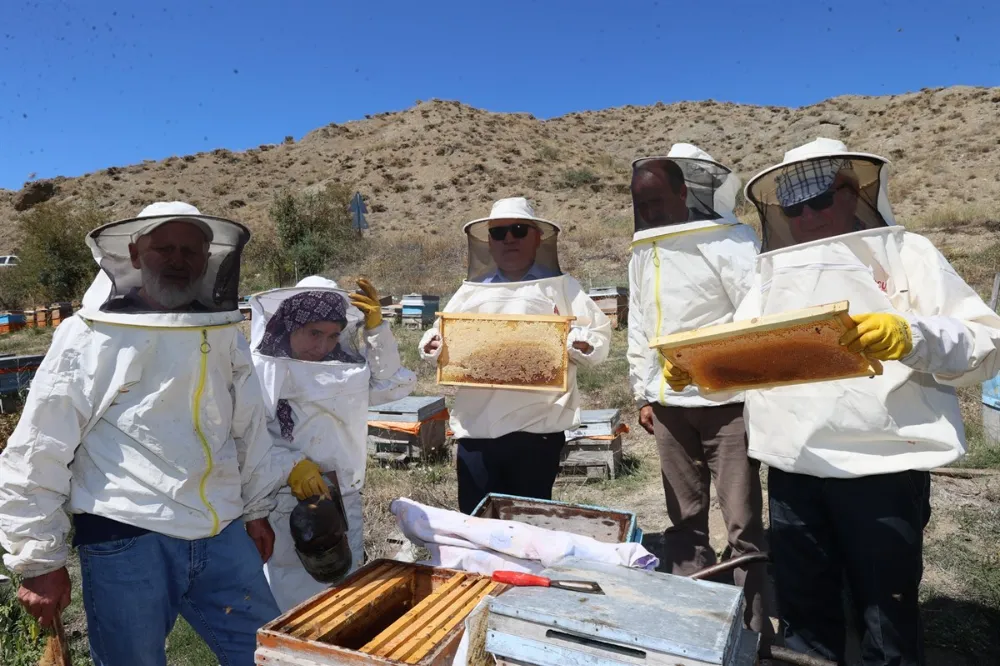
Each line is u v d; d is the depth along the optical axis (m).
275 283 23.67
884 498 2.27
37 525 2.02
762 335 1.93
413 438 6.26
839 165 2.27
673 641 1.27
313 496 2.42
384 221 33.44
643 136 56.34
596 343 3.35
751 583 3.15
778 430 2.45
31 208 43.62
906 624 2.27
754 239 3.19
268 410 2.72
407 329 13.19
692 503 3.40
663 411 3.36
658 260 3.22
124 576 2.12
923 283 2.25
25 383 7.98
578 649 1.37
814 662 1.87
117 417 2.09
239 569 2.37
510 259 3.44
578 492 5.72
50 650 2.22
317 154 47.69
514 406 3.35
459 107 53.78
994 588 3.58
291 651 1.58
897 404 2.24
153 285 2.01
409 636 1.59
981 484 5.05
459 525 2.28
